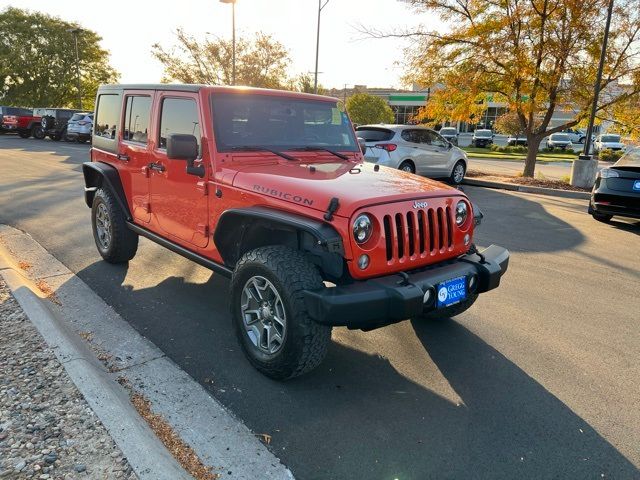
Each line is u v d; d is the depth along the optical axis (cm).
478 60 1433
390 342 407
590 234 801
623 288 545
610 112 1420
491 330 432
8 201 921
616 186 846
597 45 1327
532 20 1357
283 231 371
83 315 432
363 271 307
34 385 292
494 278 361
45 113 2808
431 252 344
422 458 270
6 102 4612
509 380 352
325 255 321
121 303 464
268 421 297
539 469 264
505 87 1488
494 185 1359
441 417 307
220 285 519
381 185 342
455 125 5356
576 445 284
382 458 269
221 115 391
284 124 427
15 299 415
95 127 580
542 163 2489
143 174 475
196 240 414
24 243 644
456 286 344
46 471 226
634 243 746
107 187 545
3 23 4497
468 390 338
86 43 4753
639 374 364
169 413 298
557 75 1351
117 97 524
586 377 358
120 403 280
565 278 577
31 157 1777
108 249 552
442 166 1321
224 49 2814
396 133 1200
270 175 351
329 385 340
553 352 395
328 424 297
